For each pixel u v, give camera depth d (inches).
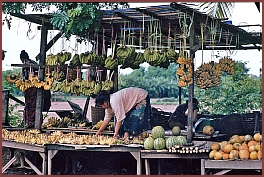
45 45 308.2
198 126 303.9
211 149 243.4
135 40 391.2
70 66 304.2
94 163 298.2
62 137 271.9
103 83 304.7
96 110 329.4
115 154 296.4
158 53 290.2
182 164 302.4
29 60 329.4
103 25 325.4
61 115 356.8
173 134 284.2
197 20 270.2
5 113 332.5
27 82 301.7
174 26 316.8
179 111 316.2
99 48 362.0
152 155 246.4
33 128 315.3
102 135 288.7
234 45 400.8
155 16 290.5
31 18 316.5
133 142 259.3
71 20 282.5
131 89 280.7
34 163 298.7
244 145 235.6
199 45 264.4
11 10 303.9
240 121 298.0
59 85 303.4
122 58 298.0
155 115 361.1
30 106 321.1
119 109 267.4
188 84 262.4
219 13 260.2
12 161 280.1
